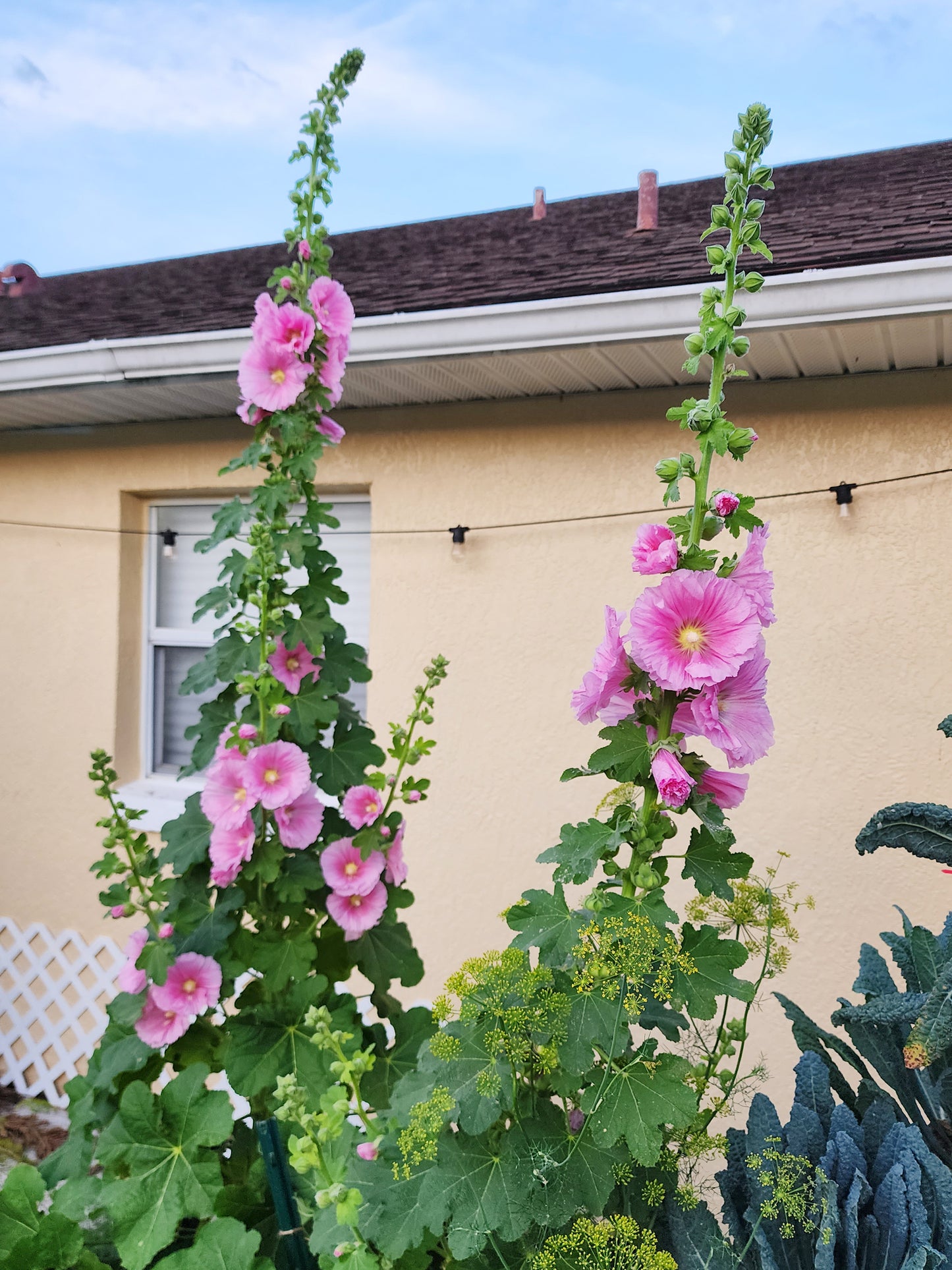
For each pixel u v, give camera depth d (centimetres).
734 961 135
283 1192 180
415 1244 132
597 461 360
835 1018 164
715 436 131
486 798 381
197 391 385
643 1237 128
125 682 470
